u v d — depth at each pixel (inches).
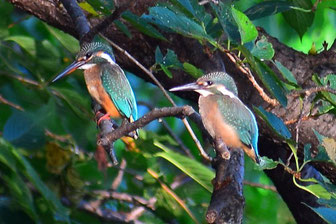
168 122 595.5
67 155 455.8
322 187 326.0
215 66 404.8
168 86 438.3
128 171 487.2
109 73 400.5
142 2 426.6
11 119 402.3
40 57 476.4
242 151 333.1
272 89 329.7
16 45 501.4
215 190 305.3
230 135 351.9
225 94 358.9
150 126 594.2
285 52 417.1
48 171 453.7
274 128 324.5
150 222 512.4
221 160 304.0
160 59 378.0
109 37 432.8
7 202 394.9
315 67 414.0
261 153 441.7
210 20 382.0
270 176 451.5
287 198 448.8
